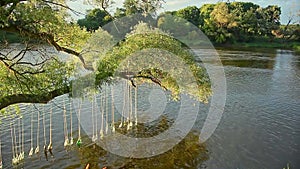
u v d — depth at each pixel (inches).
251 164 553.3
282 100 971.9
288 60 1834.4
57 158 573.9
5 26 280.8
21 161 558.6
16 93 343.9
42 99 350.3
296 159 572.1
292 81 1247.5
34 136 660.7
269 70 1489.9
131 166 543.8
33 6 280.2
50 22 295.9
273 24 2760.8
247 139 660.7
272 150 609.9
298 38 2682.1
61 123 730.2
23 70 351.6
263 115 824.3
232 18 2033.7
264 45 2608.3
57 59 370.3
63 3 302.7
